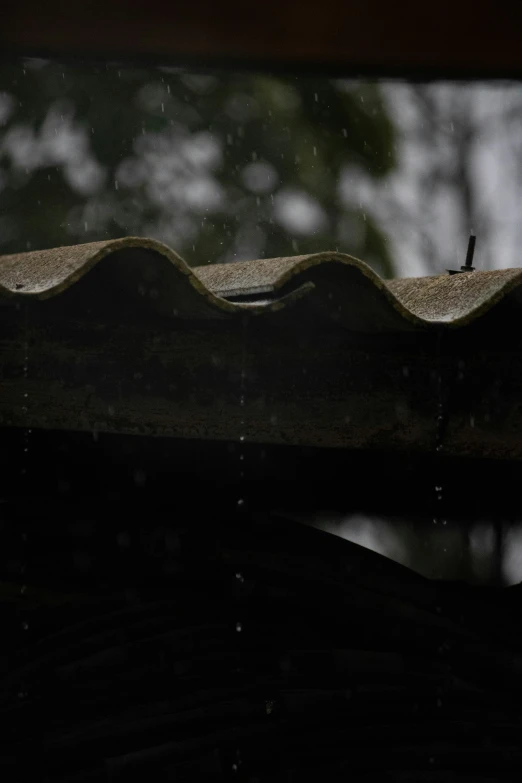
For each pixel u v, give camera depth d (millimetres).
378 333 3303
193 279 2971
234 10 4770
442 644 3605
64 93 13344
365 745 3496
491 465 3760
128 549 3494
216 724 3422
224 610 3527
